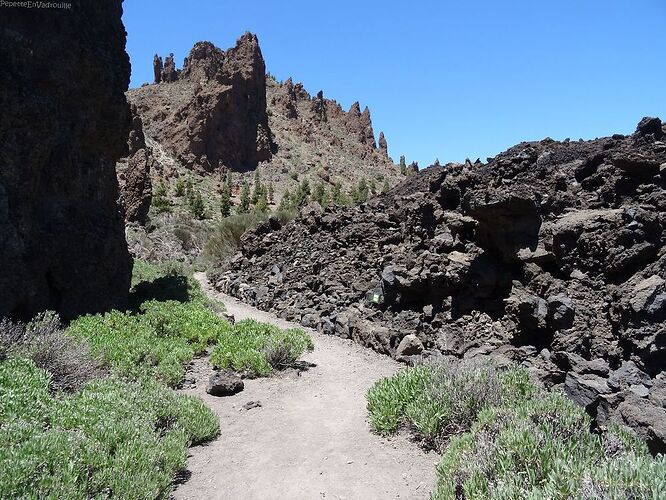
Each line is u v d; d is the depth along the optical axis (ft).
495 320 32.89
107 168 50.72
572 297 28.99
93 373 27.32
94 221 46.34
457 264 34.94
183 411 23.04
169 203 201.67
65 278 41.34
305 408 26.48
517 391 22.26
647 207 29.35
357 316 42.80
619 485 11.82
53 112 40.19
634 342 24.52
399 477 19.08
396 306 40.14
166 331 39.78
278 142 407.64
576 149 40.04
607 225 29.66
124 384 24.45
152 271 80.53
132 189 121.19
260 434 23.31
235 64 354.95
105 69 47.70
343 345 39.50
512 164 40.45
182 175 291.17
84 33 45.19
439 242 38.55
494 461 15.23
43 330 30.22
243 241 81.30
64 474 14.52
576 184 35.58
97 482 15.42
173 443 19.56
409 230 47.01
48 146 39.93
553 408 18.21
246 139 354.54
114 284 48.39
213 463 20.45
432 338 34.58
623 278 28.12
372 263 50.42
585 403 22.44
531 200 31.94
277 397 28.22
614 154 33.58
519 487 13.17
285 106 497.46
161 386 25.44
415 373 24.30
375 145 578.25
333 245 60.34
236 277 72.54
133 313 45.88
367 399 25.88
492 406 19.95
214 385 28.81
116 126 50.24
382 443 21.91
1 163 36.19
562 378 25.46
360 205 68.54
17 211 37.37
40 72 39.68
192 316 42.39
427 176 65.77
